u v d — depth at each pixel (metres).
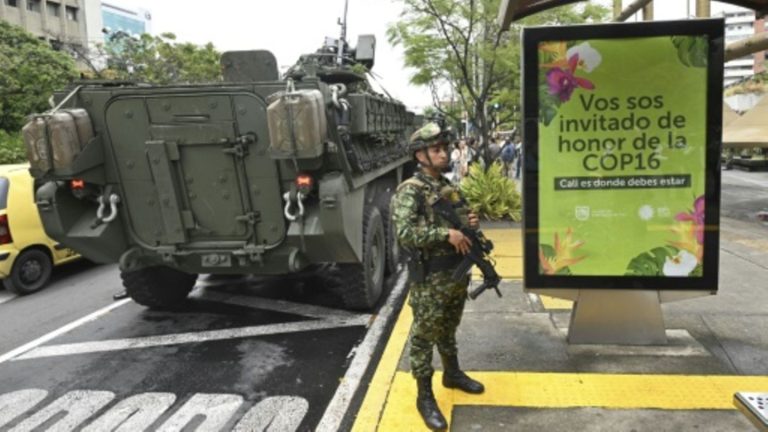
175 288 6.75
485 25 12.20
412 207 3.40
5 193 7.86
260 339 5.68
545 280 4.50
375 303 6.59
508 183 11.27
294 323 6.11
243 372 4.91
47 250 8.32
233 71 6.15
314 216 5.35
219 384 4.70
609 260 4.42
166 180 5.41
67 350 5.62
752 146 16.48
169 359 5.27
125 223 5.73
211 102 5.15
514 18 5.14
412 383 4.14
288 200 5.26
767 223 10.95
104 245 5.71
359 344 5.46
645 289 4.41
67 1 48.72
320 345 5.46
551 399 3.80
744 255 7.41
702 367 4.16
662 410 3.63
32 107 21.98
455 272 3.44
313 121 4.69
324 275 8.01
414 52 13.12
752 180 23.36
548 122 4.30
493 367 4.27
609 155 4.30
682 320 5.04
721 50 4.09
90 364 5.23
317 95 4.80
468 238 3.43
